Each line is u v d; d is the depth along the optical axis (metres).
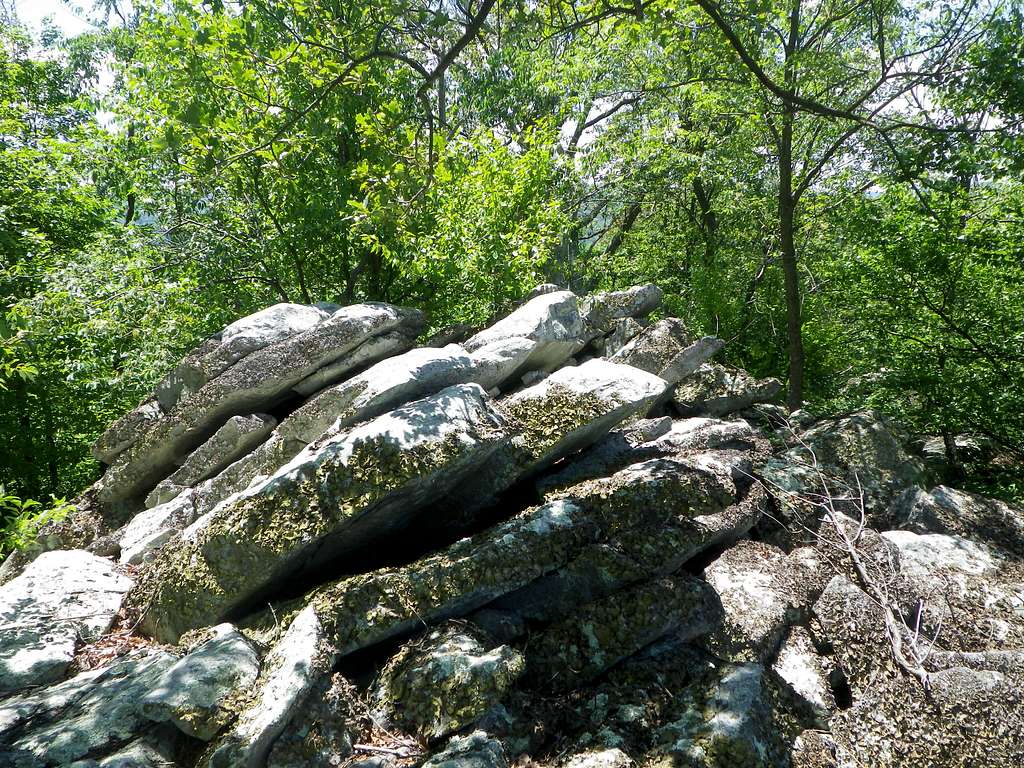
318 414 6.07
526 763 3.73
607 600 4.42
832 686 4.67
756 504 5.91
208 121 9.62
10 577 6.72
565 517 4.77
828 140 15.07
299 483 4.54
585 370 5.68
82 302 11.45
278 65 9.37
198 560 4.61
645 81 16.28
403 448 4.56
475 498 5.24
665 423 6.99
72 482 16.17
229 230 15.02
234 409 6.79
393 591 4.29
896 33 13.41
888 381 11.52
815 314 16.84
